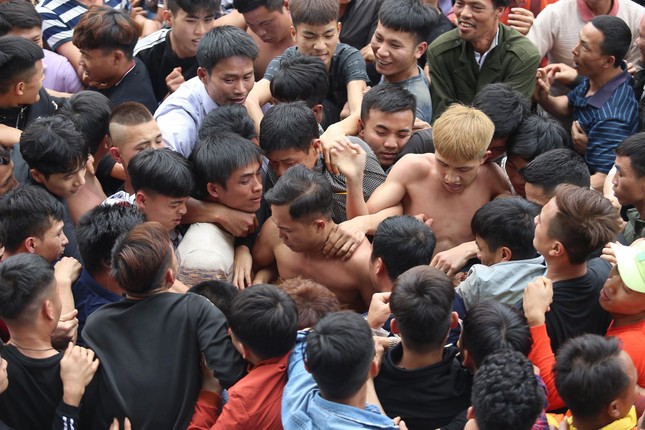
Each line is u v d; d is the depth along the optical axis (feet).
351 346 8.35
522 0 18.10
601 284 10.56
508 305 9.61
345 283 12.09
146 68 16.61
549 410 9.67
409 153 13.61
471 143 12.00
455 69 16.05
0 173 12.00
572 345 8.67
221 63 13.80
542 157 12.23
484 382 8.05
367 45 17.63
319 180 11.56
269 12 15.98
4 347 9.38
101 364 9.32
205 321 9.48
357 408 8.53
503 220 11.00
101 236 10.67
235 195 12.09
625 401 8.53
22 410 9.28
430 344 9.16
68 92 16.66
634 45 17.16
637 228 13.26
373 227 12.44
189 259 11.87
